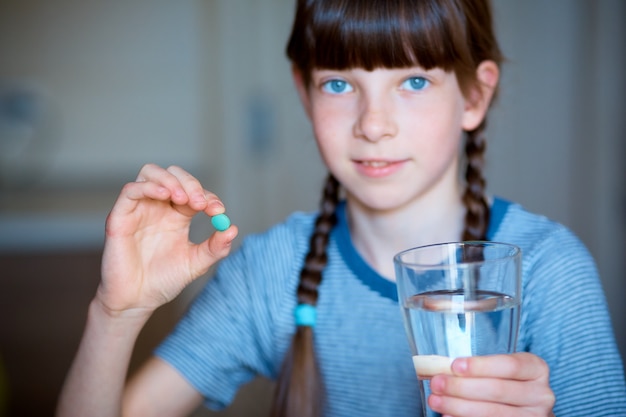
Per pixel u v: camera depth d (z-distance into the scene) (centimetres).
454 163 74
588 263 71
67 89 238
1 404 109
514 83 196
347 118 68
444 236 74
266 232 84
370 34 64
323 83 69
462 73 69
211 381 76
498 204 77
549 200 199
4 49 236
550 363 67
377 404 74
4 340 184
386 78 66
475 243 52
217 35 222
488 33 74
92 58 237
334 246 78
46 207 217
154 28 236
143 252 64
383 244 75
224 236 62
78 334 185
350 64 66
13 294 185
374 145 67
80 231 186
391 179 68
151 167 64
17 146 237
